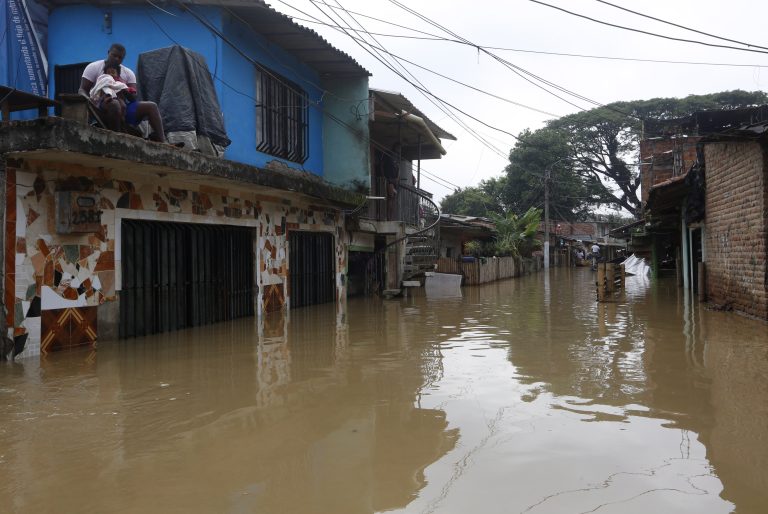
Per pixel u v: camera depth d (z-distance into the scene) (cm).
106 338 845
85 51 1152
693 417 490
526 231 3422
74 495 347
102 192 830
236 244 1151
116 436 449
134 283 900
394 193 1973
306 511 328
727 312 1214
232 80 1155
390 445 429
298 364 714
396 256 1820
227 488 357
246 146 1207
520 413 505
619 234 3491
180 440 440
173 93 948
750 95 4256
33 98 775
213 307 1082
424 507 331
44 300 755
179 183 970
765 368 675
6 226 708
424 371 674
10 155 706
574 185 4572
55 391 581
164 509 330
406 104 1762
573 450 416
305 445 430
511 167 4694
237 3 1093
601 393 570
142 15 1136
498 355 774
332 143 1573
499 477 371
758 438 438
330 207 1546
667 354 768
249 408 523
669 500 338
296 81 1428
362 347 838
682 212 1853
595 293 1908
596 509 327
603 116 4512
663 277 2822
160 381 623
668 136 2795
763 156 1028
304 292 1433
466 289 2178
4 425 475
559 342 881
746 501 335
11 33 1032
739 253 1159
